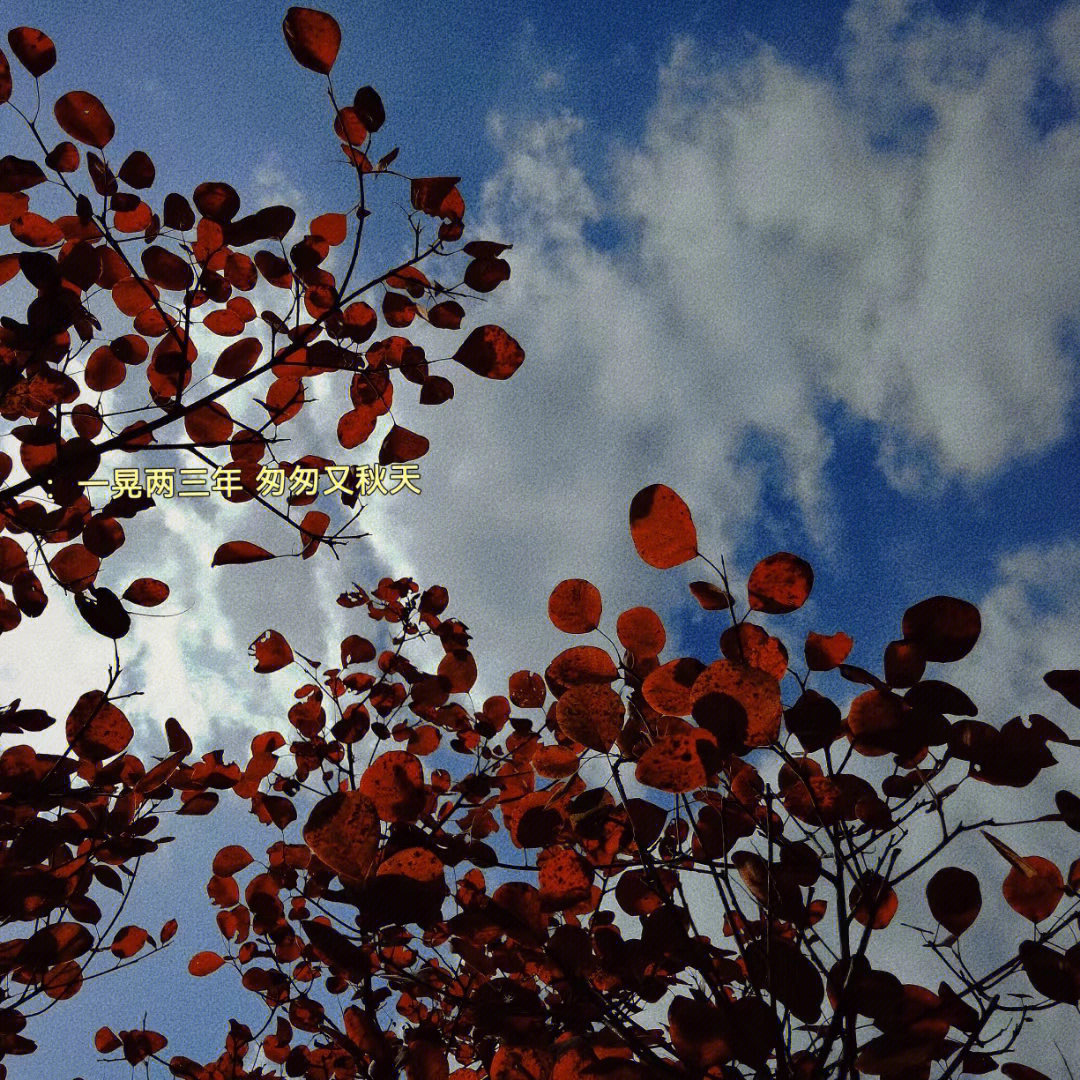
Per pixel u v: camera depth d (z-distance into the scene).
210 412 2.21
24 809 2.11
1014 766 1.42
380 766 1.44
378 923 1.21
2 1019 2.19
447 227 2.05
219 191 2.04
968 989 1.51
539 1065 1.60
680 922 1.57
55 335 1.99
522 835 1.73
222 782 2.43
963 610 1.43
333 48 1.83
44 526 2.18
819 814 1.51
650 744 1.80
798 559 1.42
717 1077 1.45
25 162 1.89
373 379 2.24
